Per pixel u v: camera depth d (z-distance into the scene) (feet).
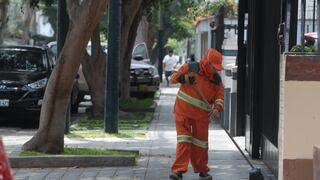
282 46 61.11
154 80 171.32
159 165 72.90
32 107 112.37
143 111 142.00
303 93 47.85
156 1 149.89
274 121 65.05
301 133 48.01
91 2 69.62
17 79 113.91
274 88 65.41
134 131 107.14
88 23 70.33
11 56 120.26
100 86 128.98
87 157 71.51
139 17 143.74
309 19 61.72
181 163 61.11
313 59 47.73
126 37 132.26
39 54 120.88
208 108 61.57
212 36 159.53
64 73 72.28
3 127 116.26
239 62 91.25
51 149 73.82
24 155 71.72
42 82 113.80
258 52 75.66
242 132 94.38
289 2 59.72
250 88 77.87
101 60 129.29
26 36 326.03
